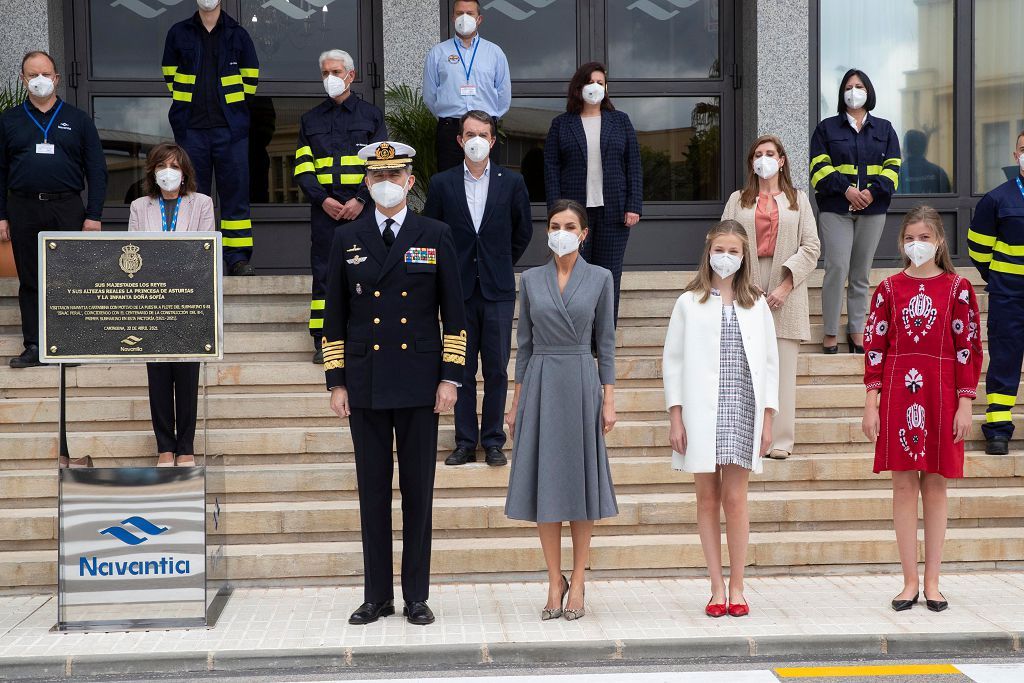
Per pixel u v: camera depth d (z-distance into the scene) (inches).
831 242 272.7
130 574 184.9
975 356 189.3
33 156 261.7
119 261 188.9
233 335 271.9
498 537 218.5
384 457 187.8
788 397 236.5
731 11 343.9
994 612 188.2
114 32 335.0
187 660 168.7
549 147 276.2
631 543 213.8
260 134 337.7
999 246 243.3
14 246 262.4
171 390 224.4
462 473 226.4
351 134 268.7
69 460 187.9
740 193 249.3
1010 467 233.5
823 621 183.9
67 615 183.3
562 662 171.8
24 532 211.0
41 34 315.3
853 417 254.1
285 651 169.9
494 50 281.0
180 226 244.2
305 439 234.7
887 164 276.4
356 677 165.6
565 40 342.0
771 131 332.5
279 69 338.0
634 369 263.6
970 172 342.6
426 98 281.1
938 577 194.4
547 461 185.0
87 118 270.1
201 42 289.4
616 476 229.6
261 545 214.4
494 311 232.1
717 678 163.0
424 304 186.4
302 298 286.2
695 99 344.8
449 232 189.9
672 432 191.8
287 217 337.1
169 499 186.1
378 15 338.6
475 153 231.5
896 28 341.4
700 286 191.8
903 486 193.0
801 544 213.9
